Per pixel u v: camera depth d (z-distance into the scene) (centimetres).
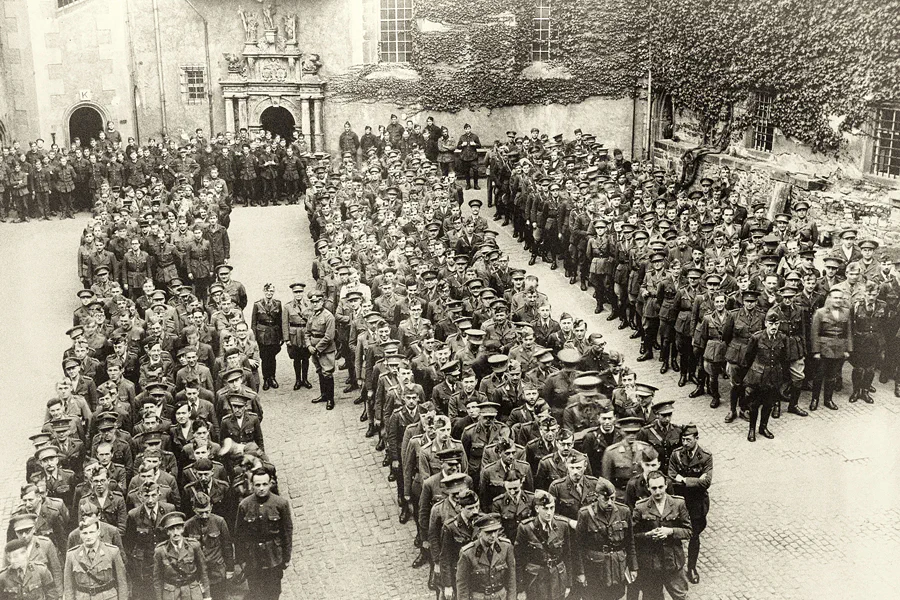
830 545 1405
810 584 1316
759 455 1677
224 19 3766
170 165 3412
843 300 1800
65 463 1478
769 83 2938
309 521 1525
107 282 2192
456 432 1493
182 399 1562
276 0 3744
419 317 1869
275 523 1221
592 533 1162
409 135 3606
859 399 1883
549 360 1652
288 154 3475
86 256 2395
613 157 3291
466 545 1125
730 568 1359
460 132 3844
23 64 3588
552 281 2636
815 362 1825
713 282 1869
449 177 2952
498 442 1333
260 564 1217
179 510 1323
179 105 3819
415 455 1384
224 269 2133
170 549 1162
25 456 1780
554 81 3716
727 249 2156
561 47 3700
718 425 1797
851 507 1504
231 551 1214
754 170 2955
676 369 2058
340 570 1388
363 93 3838
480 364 1739
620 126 3719
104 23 3669
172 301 2056
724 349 1812
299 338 1983
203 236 2517
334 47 3809
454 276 2147
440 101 3816
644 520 1179
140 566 1242
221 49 3794
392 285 2028
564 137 3766
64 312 2491
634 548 1168
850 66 2597
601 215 2427
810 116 2780
